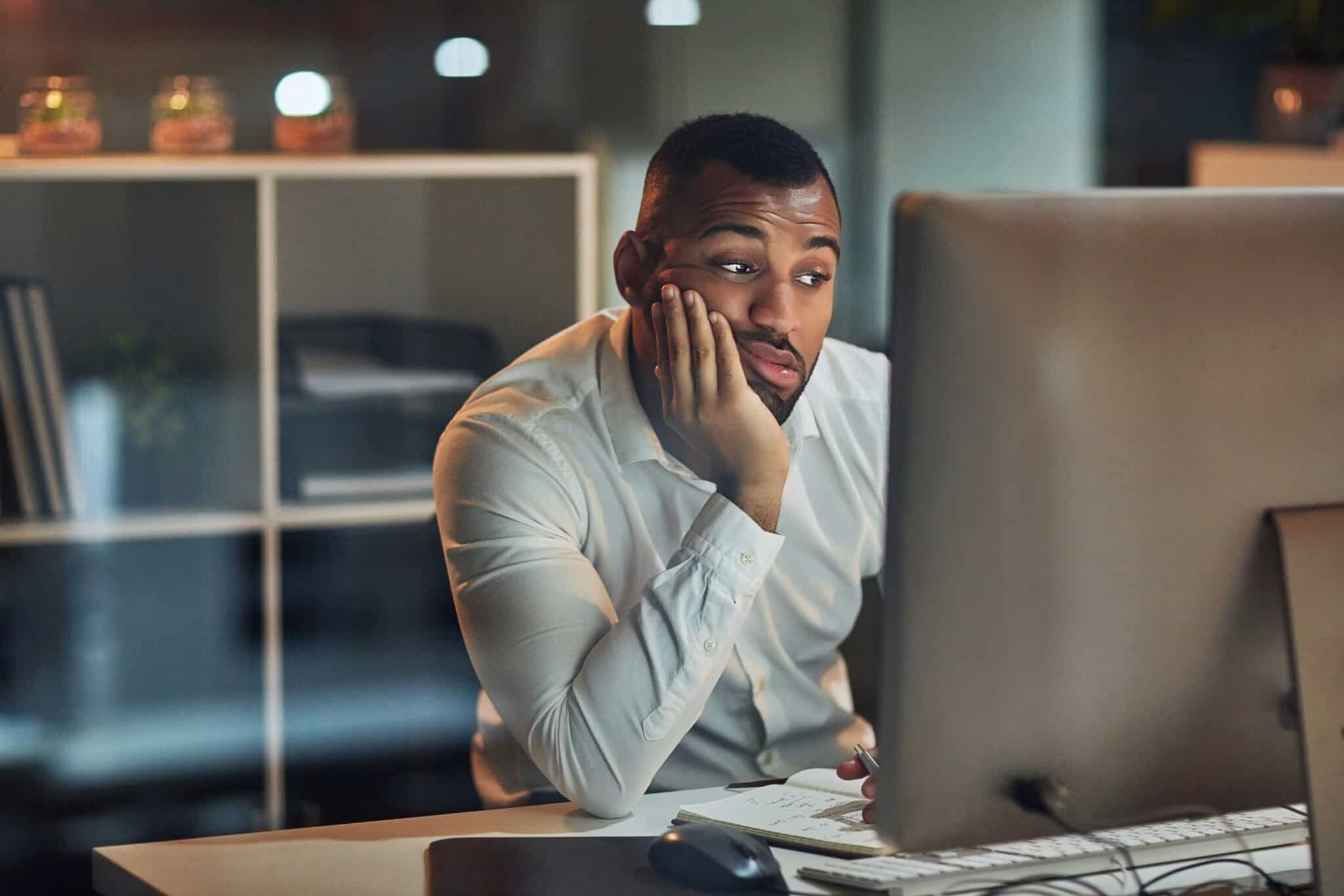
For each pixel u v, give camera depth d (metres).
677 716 1.27
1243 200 0.91
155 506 2.52
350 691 2.69
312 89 2.59
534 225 2.71
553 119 3.06
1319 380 0.92
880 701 0.90
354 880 1.11
